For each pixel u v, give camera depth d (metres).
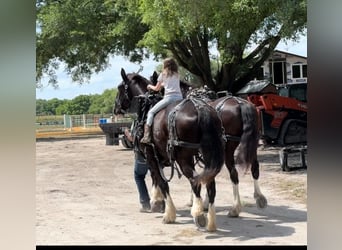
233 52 17.17
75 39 24.64
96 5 23.64
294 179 10.48
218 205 8.09
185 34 16.34
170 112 6.12
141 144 7.04
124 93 8.13
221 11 12.42
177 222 6.86
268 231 6.11
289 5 11.07
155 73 7.87
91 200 8.87
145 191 7.76
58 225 6.75
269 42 18.42
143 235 6.07
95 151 19.42
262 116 16.94
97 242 5.69
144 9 14.68
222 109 7.17
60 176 12.28
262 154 15.87
